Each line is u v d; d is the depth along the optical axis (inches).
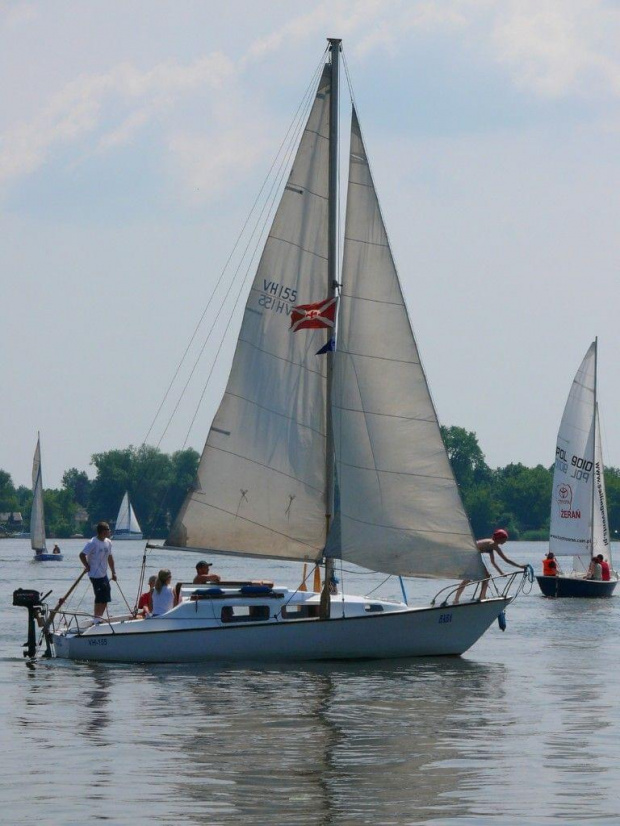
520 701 4387.3
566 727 3870.6
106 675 4992.6
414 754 3425.2
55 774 3169.3
